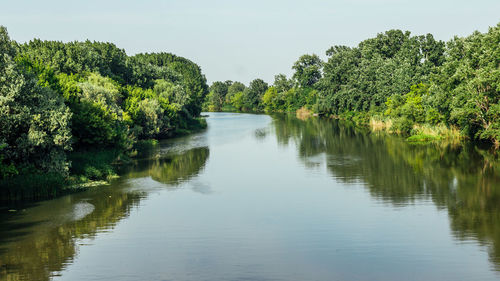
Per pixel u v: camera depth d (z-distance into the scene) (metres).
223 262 18.94
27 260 19.20
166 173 39.34
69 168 36.06
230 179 36.50
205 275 17.62
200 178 37.00
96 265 18.62
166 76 108.50
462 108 50.12
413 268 18.08
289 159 47.09
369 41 110.12
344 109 111.69
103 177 37.16
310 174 38.16
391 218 24.75
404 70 79.81
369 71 96.62
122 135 47.12
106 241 21.58
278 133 78.88
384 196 29.67
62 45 72.25
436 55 84.88
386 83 87.06
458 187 31.33
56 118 33.06
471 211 25.50
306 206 27.75
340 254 19.73
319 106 126.25
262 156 49.84
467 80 50.31
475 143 53.53
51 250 20.41
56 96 36.22
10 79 32.09
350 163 43.09
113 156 43.69
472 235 21.61
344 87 112.25
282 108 182.62
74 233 22.72
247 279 17.22
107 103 49.31
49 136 33.00
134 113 61.75
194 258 19.42
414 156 45.84
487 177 34.16
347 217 25.17
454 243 20.66
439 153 47.16
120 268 18.33
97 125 42.34
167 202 28.94
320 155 49.41
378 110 88.31
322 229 23.20
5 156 31.41
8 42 34.09
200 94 137.88
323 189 32.28
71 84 46.38
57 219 25.06
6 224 24.19
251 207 27.64
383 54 105.25
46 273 17.86
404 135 66.50
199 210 27.05
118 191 31.98
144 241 21.58
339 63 125.56
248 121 117.19
